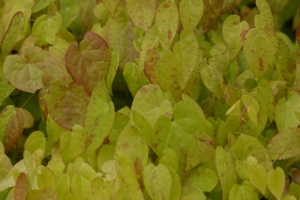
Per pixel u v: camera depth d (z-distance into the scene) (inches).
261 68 40.8
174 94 41.3
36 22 43.4
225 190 39.5
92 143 39.6
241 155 40.3
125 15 43.8
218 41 46.4
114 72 41.3
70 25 47.6
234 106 39.8
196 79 42.8
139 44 42.5
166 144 39.5
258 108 40.3
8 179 39.6
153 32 40.9
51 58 41.3
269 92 41.8
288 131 40.5
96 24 45.0
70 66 40.9
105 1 42.6
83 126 40.6
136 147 39.2
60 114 40.6
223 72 43.4
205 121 40.1
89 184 39.2
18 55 41.1
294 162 42.9
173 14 40.8
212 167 40.5
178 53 40.9
